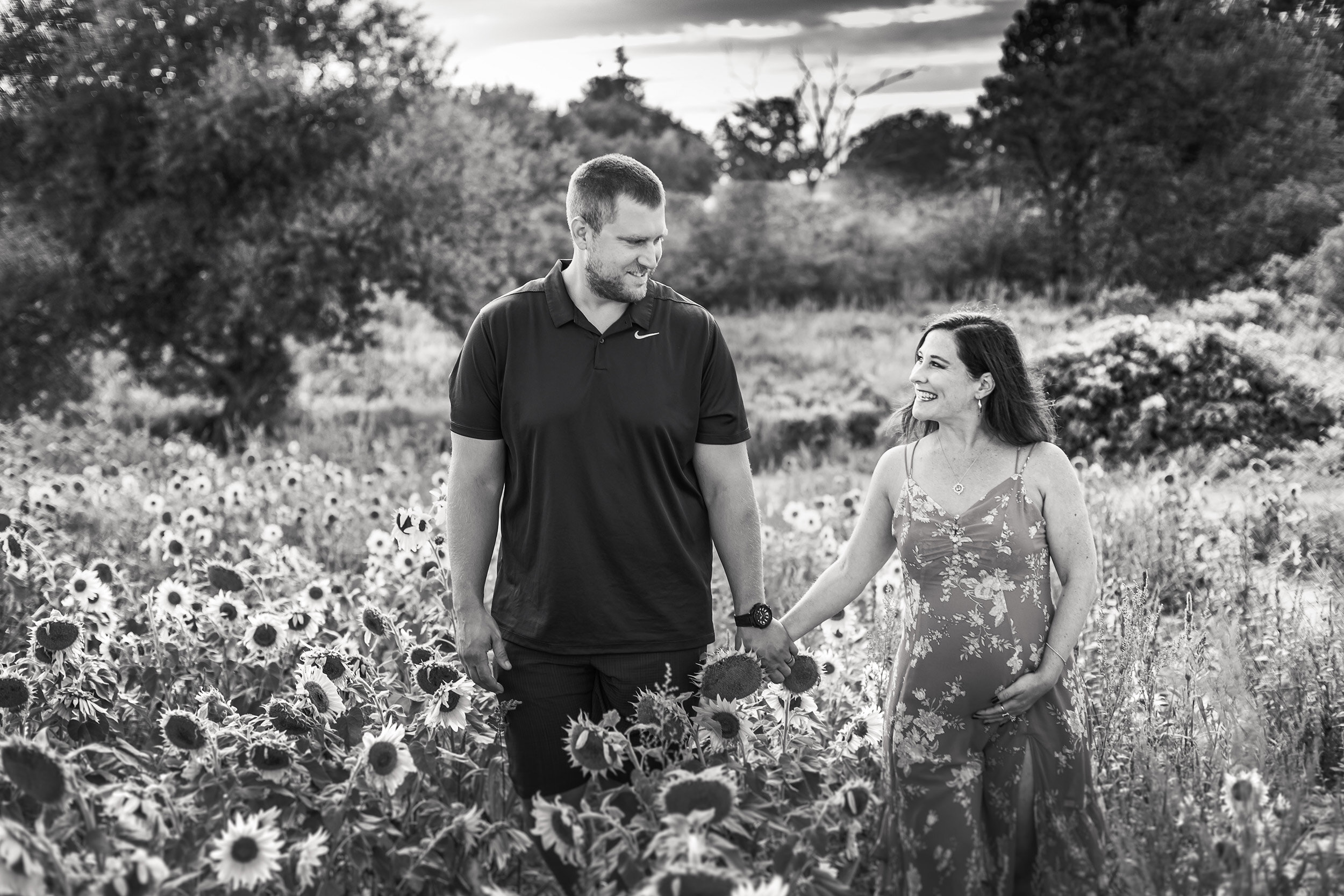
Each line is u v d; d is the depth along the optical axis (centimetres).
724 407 304
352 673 332
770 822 255
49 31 1448
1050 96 2289
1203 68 2142
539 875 283
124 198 1438
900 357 1609
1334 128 2197
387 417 1532
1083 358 1079
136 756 297
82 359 1531
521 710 300
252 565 516
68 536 600
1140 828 278
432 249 1516
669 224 2645
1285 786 294
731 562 308
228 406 1503
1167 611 545
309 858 239
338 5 1515
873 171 3462
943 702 280
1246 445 948
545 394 291
